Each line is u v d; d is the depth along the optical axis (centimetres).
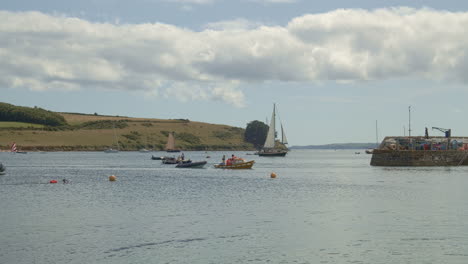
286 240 3944
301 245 3794
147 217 4909
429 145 13462
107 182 8938
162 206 5672
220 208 5522
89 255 3512
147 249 3672
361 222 4659
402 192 7138
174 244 3816
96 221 4681
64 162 17862
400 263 3350
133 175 10856
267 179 9712
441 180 9062
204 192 7162
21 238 3975
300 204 5859
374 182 8844
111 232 4197
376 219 4812
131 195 6762
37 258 3434
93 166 15012
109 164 16462
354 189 7606
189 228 4372
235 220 4759
